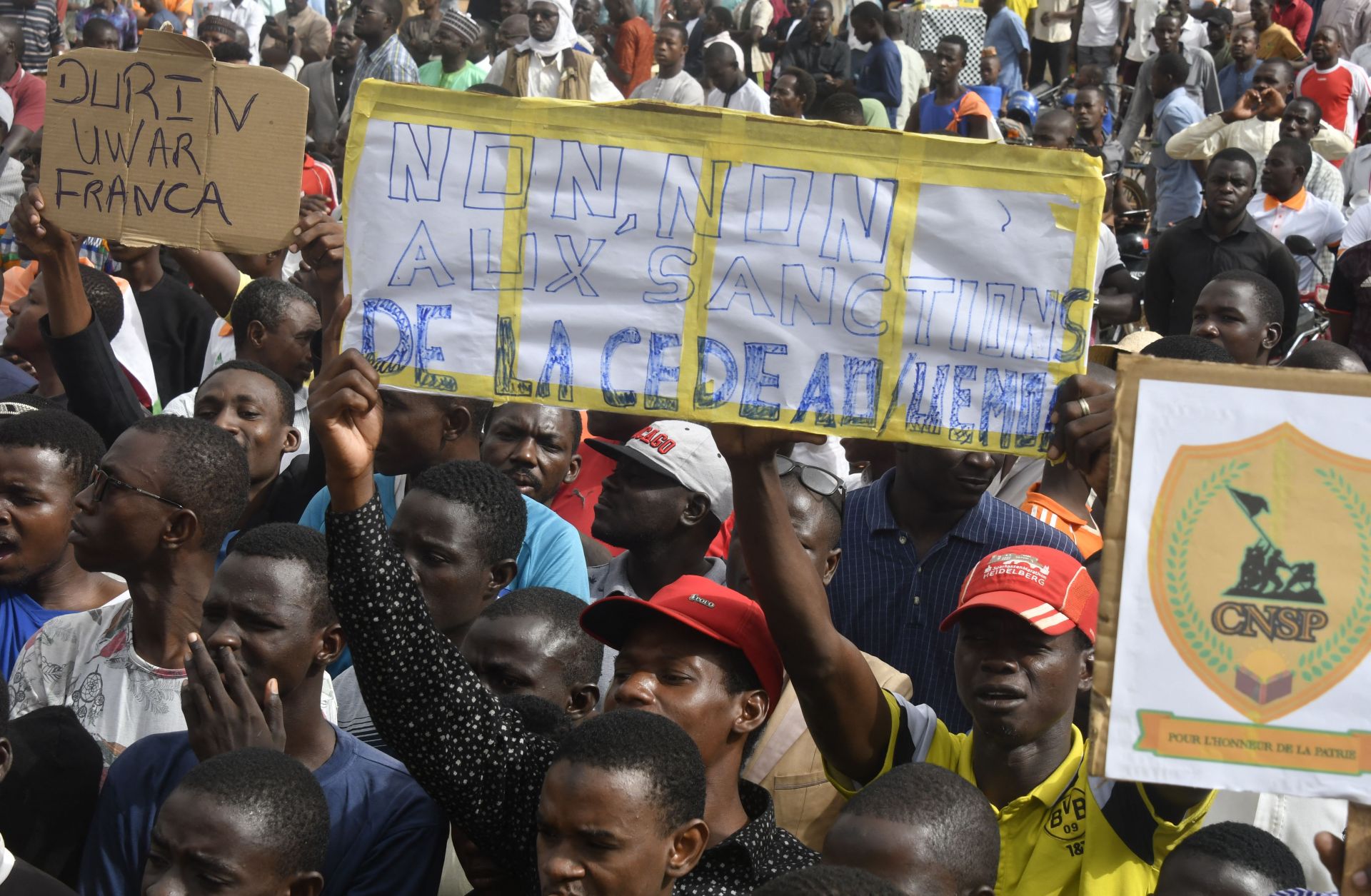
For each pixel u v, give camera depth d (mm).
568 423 5289
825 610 3152
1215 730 2275
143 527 3740
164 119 3014
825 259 2885
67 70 3021
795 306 2891
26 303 6164
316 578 3459
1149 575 2301
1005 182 2859
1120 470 2318
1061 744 3293
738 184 2887
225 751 3205
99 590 4355
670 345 2908
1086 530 4758
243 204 3008
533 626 3643
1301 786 2258
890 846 2711
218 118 3006
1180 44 14117
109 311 6102
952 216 2867
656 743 2738
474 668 3648
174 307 7090
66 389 4863
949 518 4500
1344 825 3453
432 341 2930
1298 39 16484
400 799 3352
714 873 2951
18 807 3312
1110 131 14695
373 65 13195
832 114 12203
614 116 2902
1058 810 3223
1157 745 2281
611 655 4320
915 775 2840
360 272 2941
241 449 3973
